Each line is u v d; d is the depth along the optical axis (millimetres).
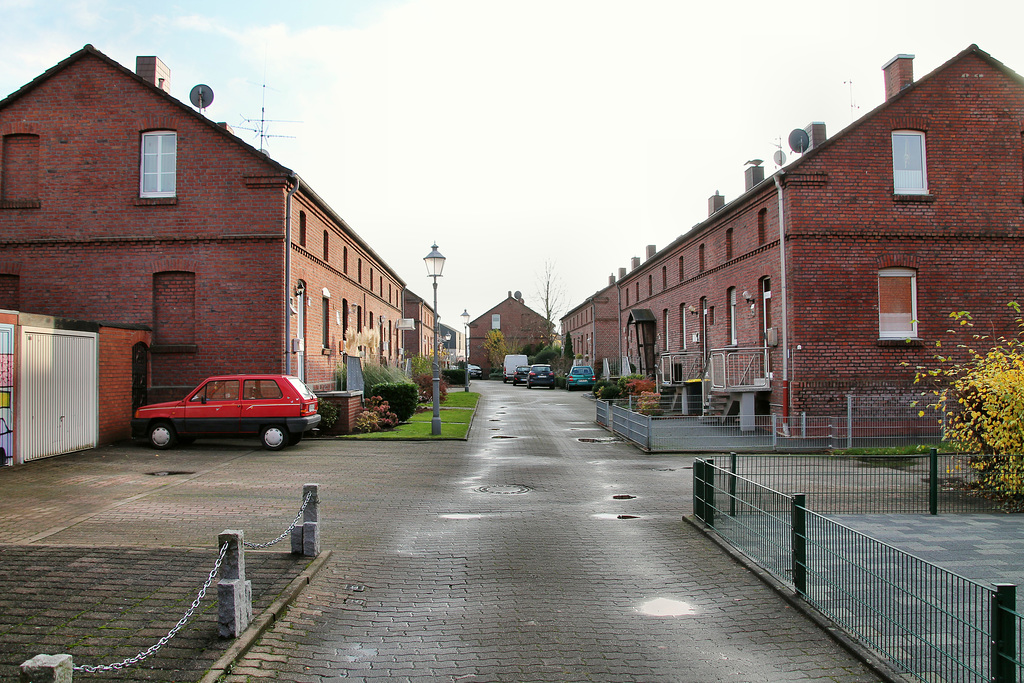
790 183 17594
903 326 17844
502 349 74938
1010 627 3682
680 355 27078
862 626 5059
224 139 17891
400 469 12914
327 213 22047
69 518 8539
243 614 5066
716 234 24156
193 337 17734
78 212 17844
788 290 17719
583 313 57312
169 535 7789
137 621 5188
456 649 4957
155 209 17844
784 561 6281
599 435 19391
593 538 8086
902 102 17859
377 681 4434
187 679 4305
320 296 21703
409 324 32500
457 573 6742
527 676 4527
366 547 7609
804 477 9773
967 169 17953
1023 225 17984
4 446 12328
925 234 17781
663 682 4449
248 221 17781
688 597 6094
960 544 7590
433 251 18469
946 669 4383
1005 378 9555
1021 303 17844
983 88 18047
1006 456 9375
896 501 9445
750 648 5000
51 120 17984
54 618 5227
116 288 17781
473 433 19406
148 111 17938
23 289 17812
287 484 11133
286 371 17609
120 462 13047
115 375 15844
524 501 10234
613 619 5559
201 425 14844
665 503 10164
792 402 17469
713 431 16031
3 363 12273
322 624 5422
